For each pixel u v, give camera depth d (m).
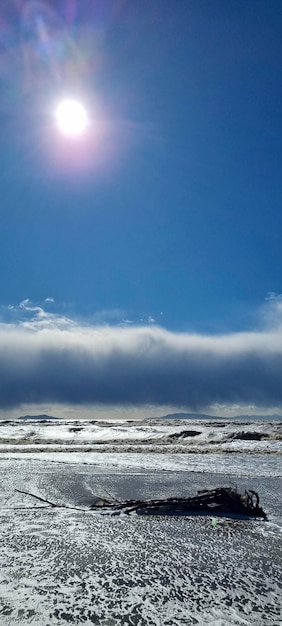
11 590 7.04
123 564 8.34
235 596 6.92
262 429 57.44
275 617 6.23
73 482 18.09
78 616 6.16
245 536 10.42
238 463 26.45
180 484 17.88
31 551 9.06
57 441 48.81
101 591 7.04
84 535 10.37
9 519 11.87
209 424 68.06
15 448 37.72
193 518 12.30
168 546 9.55
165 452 34.97
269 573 7.95
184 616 6.21
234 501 13.14
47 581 7.43
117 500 14.56
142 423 79.62
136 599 6.75
